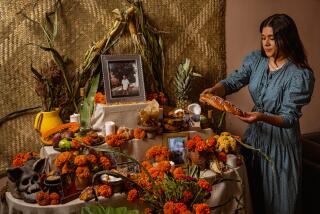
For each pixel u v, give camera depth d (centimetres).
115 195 171
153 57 236
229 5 267
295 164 216
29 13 210
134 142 198
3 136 215
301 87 202
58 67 215
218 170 195
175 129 210
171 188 152
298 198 223
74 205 162
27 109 218
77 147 180
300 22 299
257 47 283
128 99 212
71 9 219
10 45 209
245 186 209
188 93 255
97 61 221
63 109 221
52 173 174
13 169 168
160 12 241
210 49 261
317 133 312
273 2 283
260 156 221
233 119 282
